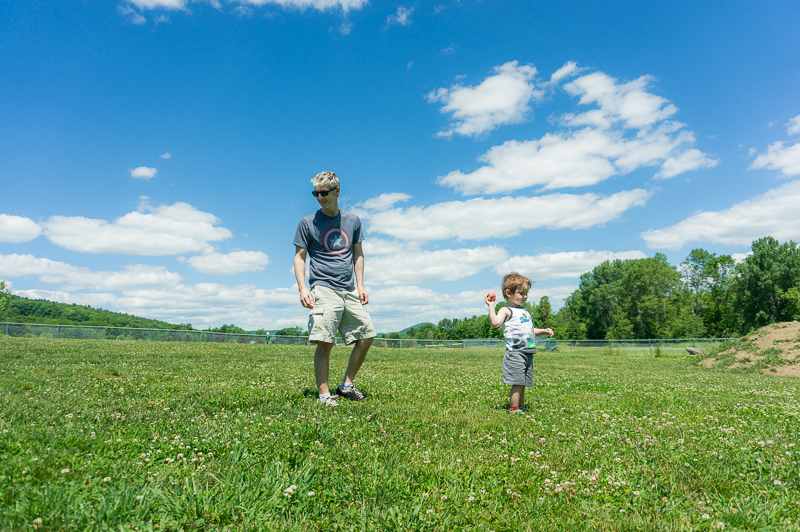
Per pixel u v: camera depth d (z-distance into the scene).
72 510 1.82
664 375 11.38
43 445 2.60
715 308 74.50
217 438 3.13
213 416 3.99
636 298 72.12
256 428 3.48
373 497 2.29
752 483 2.54
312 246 5.29
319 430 3.46
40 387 4.90
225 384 5.98
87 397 4.51
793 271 62.38
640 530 2.01
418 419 4.19
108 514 1.79
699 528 2.03
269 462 2.66
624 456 3.08
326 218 5.32
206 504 1.99
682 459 2.98
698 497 2.38
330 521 2.02
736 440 3.54
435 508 2.18
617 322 73.50
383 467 2.70
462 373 9.69
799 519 2.08
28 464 2.24
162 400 4.59
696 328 67.06
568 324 90.56
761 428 4.04
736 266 68.94
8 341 14.16
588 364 16.84
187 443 2.98
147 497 2.01
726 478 2.63
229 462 2.61
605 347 37.69
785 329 18.44
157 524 1.83
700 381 9.45
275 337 30.38
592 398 6.18
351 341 5.30
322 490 2.32
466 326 118.81
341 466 2.69
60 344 13.62
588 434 3.78
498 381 8.09
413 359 15.43
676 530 1.99
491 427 4.00
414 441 3.40
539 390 7.03
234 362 10.02
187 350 14.00
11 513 1.72
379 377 7.96
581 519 2.14
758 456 3.02
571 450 3.25
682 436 3.68
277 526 1.90
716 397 6.41
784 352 16.08
